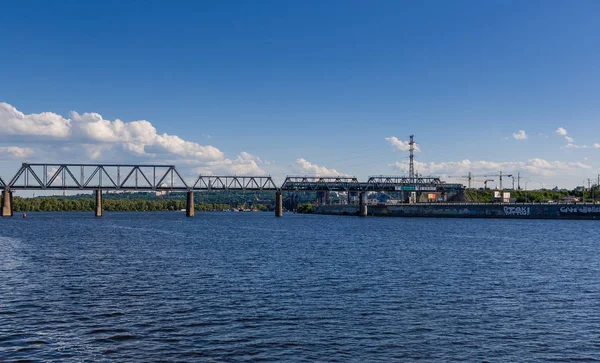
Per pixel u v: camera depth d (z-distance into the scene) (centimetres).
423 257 7844
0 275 5862
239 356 3041
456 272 6219
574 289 5119
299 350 3148
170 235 13175
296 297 4612
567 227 17088
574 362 3011
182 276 5797
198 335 3428
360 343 3288
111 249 9106
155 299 4509
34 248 9275
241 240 11412
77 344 3250
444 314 4028
